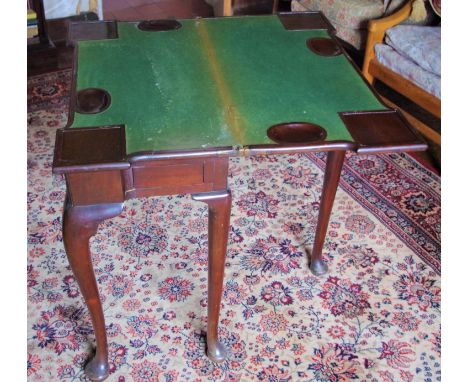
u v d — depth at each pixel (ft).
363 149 4.44
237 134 4.49
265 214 7.48
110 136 4.33
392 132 4.65
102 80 5.14
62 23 11.37
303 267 6.75
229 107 4.85
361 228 7.34
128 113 4.66
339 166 5.74
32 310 6.07
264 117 4.75
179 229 7.20
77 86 5.03
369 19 9.65
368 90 5.28
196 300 6.28
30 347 5.69
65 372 5.49
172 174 4.35
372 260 6.89
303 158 8.58
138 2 13.67
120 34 6.00
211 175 4.42
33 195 7.56
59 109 9.26
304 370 5.62
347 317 6.18
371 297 6.42
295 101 5.02
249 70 5.48
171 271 6.61
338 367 5.66
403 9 9.11
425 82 8.30
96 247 6.85
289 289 6.46
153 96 4.94
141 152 4.14
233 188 7.91
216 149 4.25
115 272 6.54
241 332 5.95
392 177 8.26
